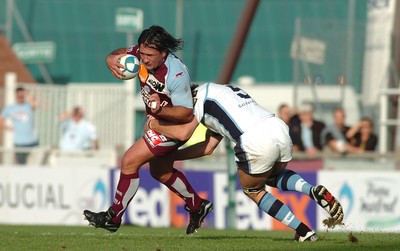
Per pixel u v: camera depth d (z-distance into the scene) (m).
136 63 26.06
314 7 84.88
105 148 63.22
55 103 61.59
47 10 89.56
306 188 26.39
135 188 27.00
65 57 86.94
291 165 54.31
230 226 46.59
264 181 26.45
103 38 88.06
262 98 72.00
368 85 61.03
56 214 53.06
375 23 61.22
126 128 64.12
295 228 26.53
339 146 55.22
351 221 49.03
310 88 60.44
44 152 59.06
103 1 89.69
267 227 48.97
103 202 52.06
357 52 61.06
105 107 63.41
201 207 28.34
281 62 83.94
